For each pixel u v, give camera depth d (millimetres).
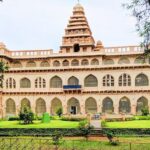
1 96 85125
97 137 40750
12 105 86000
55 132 42062
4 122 60281
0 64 40750
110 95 81812
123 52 84438
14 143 33250
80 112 82438
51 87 85312
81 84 83438
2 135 44562
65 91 83625
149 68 80000
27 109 56469
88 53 85688
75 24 91188
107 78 82438
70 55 86625
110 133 37125
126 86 81125
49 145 34625
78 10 92750
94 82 83250
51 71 85188
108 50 86188
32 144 34031
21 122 57156
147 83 80188
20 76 86312
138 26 28031
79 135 42031
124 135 41656
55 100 84750
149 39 28234
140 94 80125
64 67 84562
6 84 86438
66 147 32969
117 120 59688
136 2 27766
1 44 85062
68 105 83750
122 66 81562
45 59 88750
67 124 52656
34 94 85188
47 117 57688
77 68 84000
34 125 51344
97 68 82875
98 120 53938
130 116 64875
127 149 33031
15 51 90000
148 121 58469
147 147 34031
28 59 89438
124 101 81375
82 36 89688
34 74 85875
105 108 82250
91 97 82688
